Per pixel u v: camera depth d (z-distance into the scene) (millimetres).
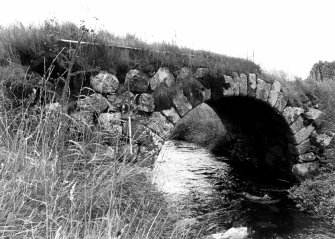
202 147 13516
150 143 5484
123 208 2965
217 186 8242
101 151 3473
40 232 2158
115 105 5172
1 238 1911
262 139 9852
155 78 5824
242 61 7828
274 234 5684
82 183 2809
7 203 2166
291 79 9242
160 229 2941
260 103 8008
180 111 6102
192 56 6609
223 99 8844
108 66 5223
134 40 6434
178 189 7625
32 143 3135
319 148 8445
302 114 8477
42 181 2453
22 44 4730
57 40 4809
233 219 6203
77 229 2152
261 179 9102
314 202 6934
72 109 4598
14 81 4160
